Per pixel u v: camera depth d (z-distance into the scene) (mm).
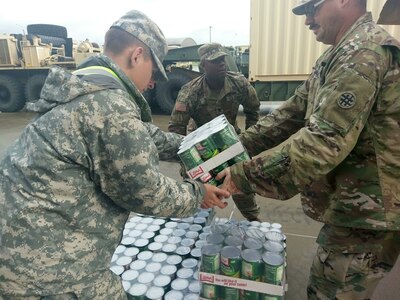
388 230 1071
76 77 896
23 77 8508
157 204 946
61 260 903
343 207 1092
